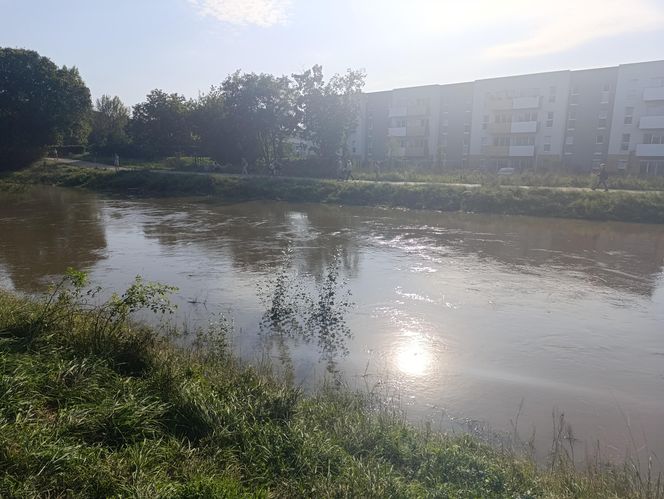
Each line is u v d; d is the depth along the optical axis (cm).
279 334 962
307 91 4516
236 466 450
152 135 5719
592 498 458
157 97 5744
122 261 1570
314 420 566
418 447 532
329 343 925
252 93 4531
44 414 476
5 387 482
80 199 3519
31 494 356
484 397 741
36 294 1154
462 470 488
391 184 3366
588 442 627
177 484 396
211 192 3775
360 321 1049
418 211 2964
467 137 6344
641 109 5138
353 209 3056
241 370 715
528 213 2761
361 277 1412
